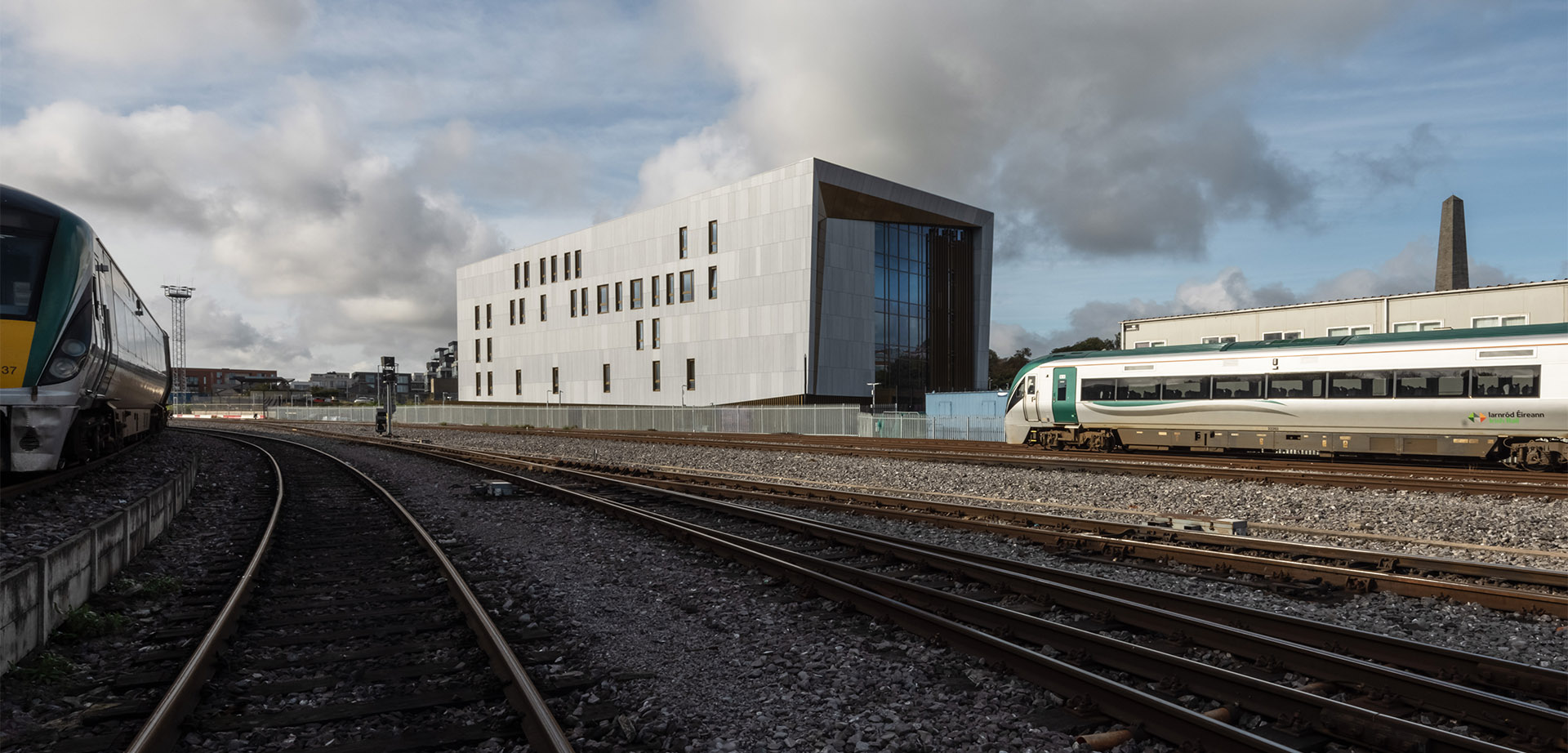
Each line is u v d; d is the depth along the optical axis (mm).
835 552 9914
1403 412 19359
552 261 67000
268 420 86125
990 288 60594
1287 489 15336
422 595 8008
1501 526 11312
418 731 4754
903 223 55531
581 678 5578
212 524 13438
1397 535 11047
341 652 6215
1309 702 4570
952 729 4727
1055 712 4867
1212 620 6504
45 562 6395
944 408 41469
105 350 13344
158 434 33406
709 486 17531
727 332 52781
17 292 11328
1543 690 4766
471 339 75875
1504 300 27969
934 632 6285
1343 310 31672
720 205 53656
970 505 14875
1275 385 21344
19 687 5461
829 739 4672
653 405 57625
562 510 14133
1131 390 24125
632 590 8305
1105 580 7406
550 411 58844
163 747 4461
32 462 11320
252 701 5270
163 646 6461
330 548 10805
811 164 48531
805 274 48625
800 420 42125
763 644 6395
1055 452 25578
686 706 5156
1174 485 16328
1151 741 4512
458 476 21078
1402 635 6371
